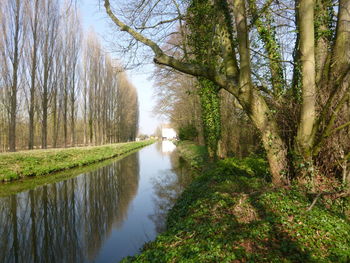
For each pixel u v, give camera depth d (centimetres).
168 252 376
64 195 1009
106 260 508
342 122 495
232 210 481
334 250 305
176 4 673
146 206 853
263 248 329
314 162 520
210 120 1277
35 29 2091
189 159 1847
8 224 711
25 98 2172
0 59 1900
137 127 6688
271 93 641
